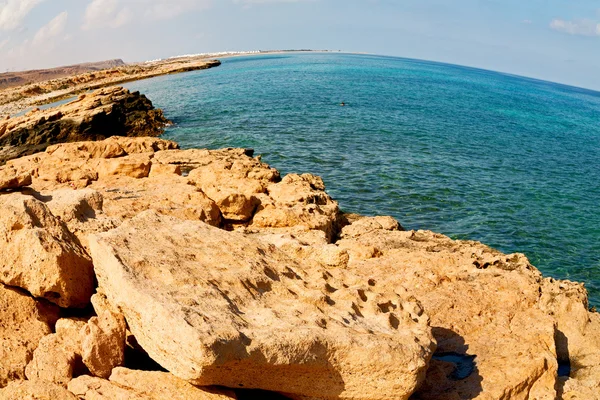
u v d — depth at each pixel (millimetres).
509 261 15523
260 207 18328
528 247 25656
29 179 13367
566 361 11984
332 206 19844
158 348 7293
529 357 10258
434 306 12141
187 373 7012
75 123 43906
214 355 6797
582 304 12711
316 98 71062
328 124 52156
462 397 9180
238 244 9969
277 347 7277
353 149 41812
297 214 17844
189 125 51031
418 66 188250
